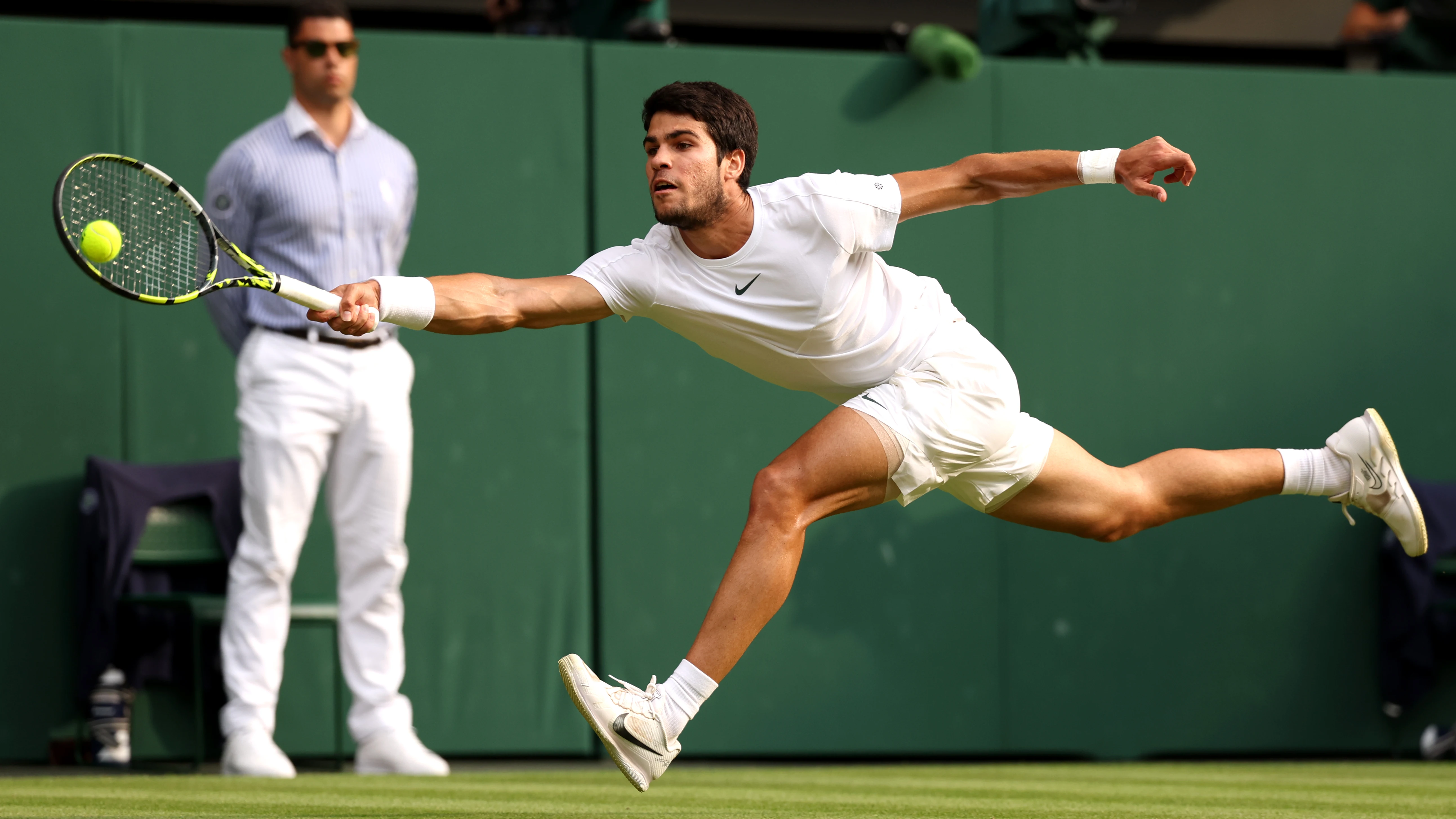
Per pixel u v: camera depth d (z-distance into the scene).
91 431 19.16
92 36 19.28
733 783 15.68
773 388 20.50
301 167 16.61
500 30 21.53
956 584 20.70
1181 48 25.98
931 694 20.53
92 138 19.20
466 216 19.94
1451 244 22.11
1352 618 21.47
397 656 17.33
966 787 15.21
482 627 19.73
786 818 11.03
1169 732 21.00
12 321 19.02
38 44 19.17
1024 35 21.86
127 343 19.30
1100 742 20.84
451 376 19.83
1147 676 21.00
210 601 17.30
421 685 19.52
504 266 20.02
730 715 20.09
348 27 16.75
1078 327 21.19
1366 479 11.77
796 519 9.90
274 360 16.66
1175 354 21.38
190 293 9.40
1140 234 21.41
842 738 20.27
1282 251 21.73
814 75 20.86
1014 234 21.12
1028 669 20.80
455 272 19.86
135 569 18.14
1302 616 21.38
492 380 19.94
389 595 17.23
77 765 18.67
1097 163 10.38
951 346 10.62
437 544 19.69
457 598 19.69
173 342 19.42
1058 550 20.97
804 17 26.59
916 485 10.34
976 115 21.16
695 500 20.25
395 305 9.35
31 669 18.80
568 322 10.16
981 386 10.51
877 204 10.20
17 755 18.67
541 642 19.86
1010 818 11.34
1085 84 21.44
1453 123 22.22
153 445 19.30
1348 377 21.73
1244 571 21.31
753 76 20.72
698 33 25.77
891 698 20.44
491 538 19.81
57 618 18.91
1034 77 21.33
